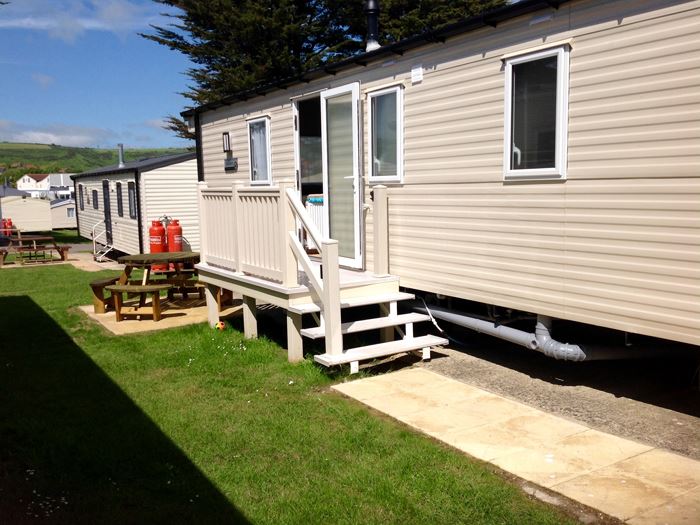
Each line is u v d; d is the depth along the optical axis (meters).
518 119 4.84
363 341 6.39
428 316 6.14
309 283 5.99
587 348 4.70
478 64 5.14
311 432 4.12
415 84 5.83
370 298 5.87
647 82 3.95
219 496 3.32
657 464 3.53
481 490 3.27
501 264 5.09
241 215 6.46
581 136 4.37
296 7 21.31
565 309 4.58
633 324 4.14
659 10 3.86
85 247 20.92
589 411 4.43
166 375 5.52
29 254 17.58
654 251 3.99
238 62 21.22
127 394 5.02
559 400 4.67
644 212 4.02
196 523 3.06
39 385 5.29
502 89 4.93
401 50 5.86
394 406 4.54
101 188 18.80
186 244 15.29
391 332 6.11
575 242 4.46
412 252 6.07
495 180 5.07
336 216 7.15
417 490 3.31
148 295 10.18
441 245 5.70
